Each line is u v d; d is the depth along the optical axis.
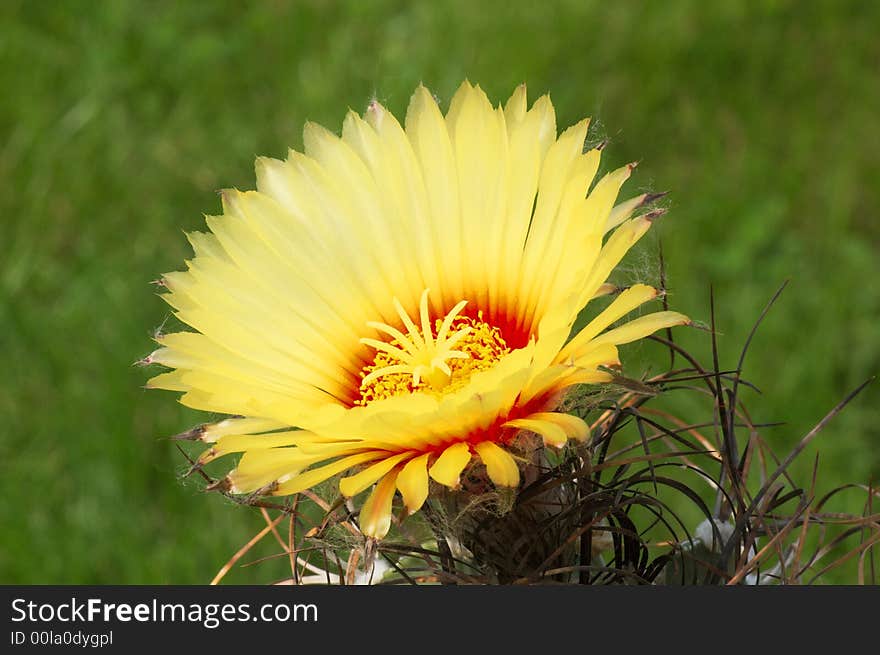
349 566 2.83
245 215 2.70
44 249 6.39
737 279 6.14
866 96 6.85
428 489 2.37
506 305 2.72
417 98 2.76
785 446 5.56
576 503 2.50
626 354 4.91
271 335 2.65
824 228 6.35
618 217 2.57
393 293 2.76
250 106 6.86
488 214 2.71
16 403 5.80
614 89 6.85
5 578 5.31
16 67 7.00
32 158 6.64
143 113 6.88
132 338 5.85
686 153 6.68
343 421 2.27
